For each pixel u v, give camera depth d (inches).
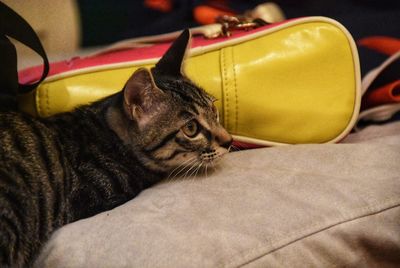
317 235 29.3
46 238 32.1
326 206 30.5
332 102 37.8
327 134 38.4
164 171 37.1
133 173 36.0
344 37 37.0
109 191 34.5
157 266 26.5
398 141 37.9
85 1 72.1
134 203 32.2
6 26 34.3
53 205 33.0
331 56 37.0
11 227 30.3
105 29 72.1
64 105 37.1
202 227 28.6
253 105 37.0
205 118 36.6
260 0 70.7
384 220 30.9
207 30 39.9
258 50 36.8
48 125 35.8
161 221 29.2
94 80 37.2
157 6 73.0
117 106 35.8
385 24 64.4
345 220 30.0
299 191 31.7
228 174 34.9
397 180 32.8
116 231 29.0
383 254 31.5
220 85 37.0
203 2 63.8
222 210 30.0
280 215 29.8
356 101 38.3
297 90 37.2
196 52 37.6
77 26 70.6
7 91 35.3
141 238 28.0
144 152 36.0
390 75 44.0
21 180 31.7
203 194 31.8
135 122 35.4
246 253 27.7
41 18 67.9
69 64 39.7
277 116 37.5
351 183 32.4
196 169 36.5
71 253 28.9
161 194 32.6
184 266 26.5
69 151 34.9
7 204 30.3
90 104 37.4
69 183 33.8
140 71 33.6
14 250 30.5
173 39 45.7
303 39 36.8
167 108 35.8
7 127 33.7
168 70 37.5
